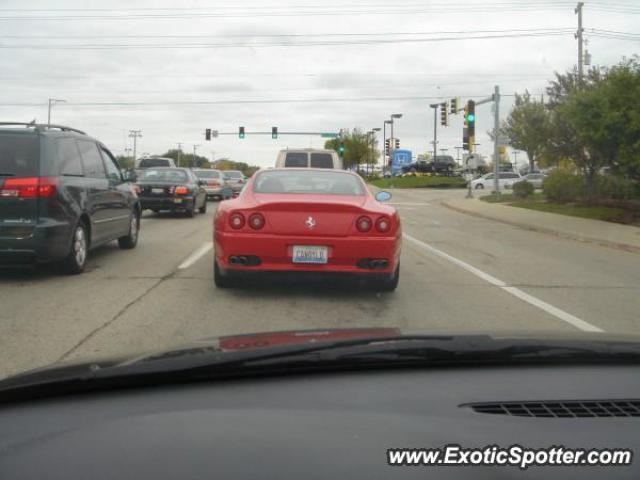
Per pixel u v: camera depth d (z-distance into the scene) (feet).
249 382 9.00
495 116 103.24
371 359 9.32
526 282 30.45
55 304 23.21
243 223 22.86
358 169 256.93
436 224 63.72
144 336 19.03
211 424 7.73
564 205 82.23
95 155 32.19
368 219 22.94
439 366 9.55
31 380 8.66
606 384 8.98
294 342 9.84
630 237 50.62
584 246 47.24
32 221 25.70
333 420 7.80
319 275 23.09
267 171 26.55
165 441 7.38
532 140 83.92
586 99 56.13
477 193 135.74
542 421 7.88
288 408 8.12
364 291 26.55
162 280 28.14
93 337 18.86
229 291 25.84
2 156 26.00
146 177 64.08
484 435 7.52
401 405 8.22
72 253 28.14
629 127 52.75
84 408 8.29
